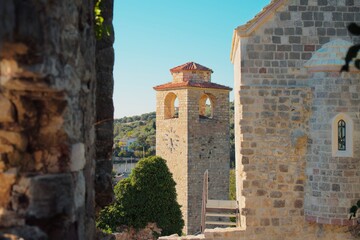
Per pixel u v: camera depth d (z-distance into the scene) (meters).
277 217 14.15
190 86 40.47
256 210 14.13
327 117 13.81
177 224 34.06
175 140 41.56
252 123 14.23
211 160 41.88
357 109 13.70
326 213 13.67
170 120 42.00
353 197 13.56
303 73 14.21
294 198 14.18
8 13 2.94
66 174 3.59
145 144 88.31
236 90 16.41
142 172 33.00
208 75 42.34
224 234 14.02
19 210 3.44
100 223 31.62
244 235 14.08
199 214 41.19
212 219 32.78
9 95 3.39
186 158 40.69
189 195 40.72
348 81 13.74
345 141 13.74
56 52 3.40
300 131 14.15
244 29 14.21
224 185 42.50
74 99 3.77
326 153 13.77
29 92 3.42
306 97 14.14
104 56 5.66
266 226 14.12
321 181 13.80
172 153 41.88
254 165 14.21
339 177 13.62
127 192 32.66
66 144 3.58
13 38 3.06
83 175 4.02
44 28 3.28
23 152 3.50
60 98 3.51
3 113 3.41
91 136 4.53
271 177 14.20
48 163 3.56
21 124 3.48
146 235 31.66
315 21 14.23
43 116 3.53
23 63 3.23
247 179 14.17
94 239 4.70
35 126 3.53
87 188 4.28
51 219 3.53
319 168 13.85
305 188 14.16
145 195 32.81
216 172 42.16
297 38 14.22
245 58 14.24
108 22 5.68
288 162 14.19
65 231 3.55
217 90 41.94
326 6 14.23
